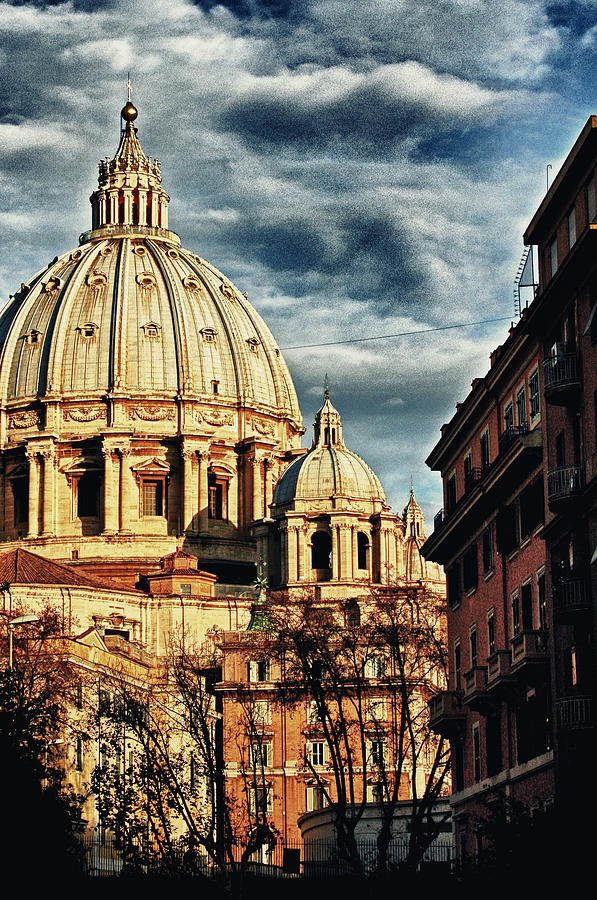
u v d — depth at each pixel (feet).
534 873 235.81
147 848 339.57
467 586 350.84
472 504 334.85
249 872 360.89
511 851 245.65
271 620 445.37
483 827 266.77
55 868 282.97
